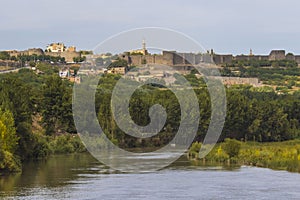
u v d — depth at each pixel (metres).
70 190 76.25
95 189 76.81
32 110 152.88
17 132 115.00
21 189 77.25
